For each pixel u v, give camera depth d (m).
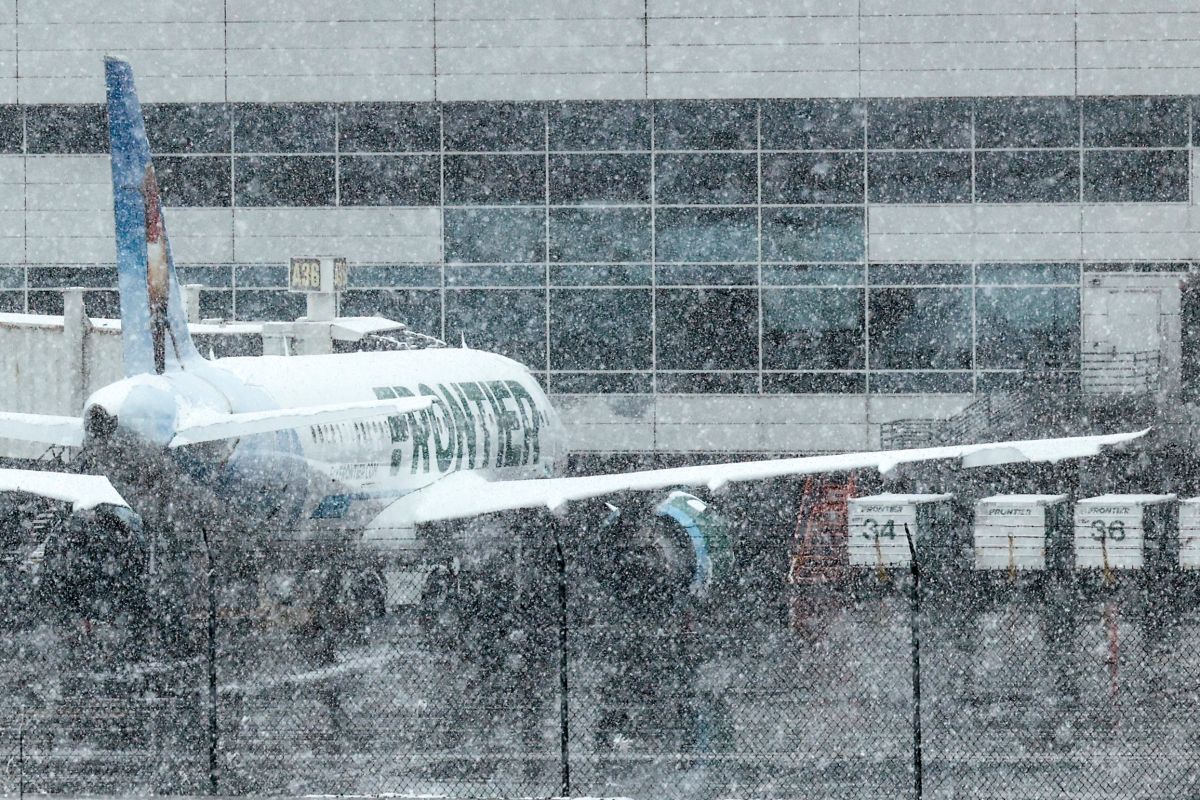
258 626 111.75
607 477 119.75
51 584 118.88
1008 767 77.75
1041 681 97.81
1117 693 93.69
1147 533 132.50
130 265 104.44
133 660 108.31
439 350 138.38
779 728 86.31
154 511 103.88
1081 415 190.50
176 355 106.25
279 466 106.44
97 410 98.69
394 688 97.44
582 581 123.56
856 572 136.62
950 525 142.38
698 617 122.19
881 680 98.69
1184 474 161.25
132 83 103.88
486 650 109.62
